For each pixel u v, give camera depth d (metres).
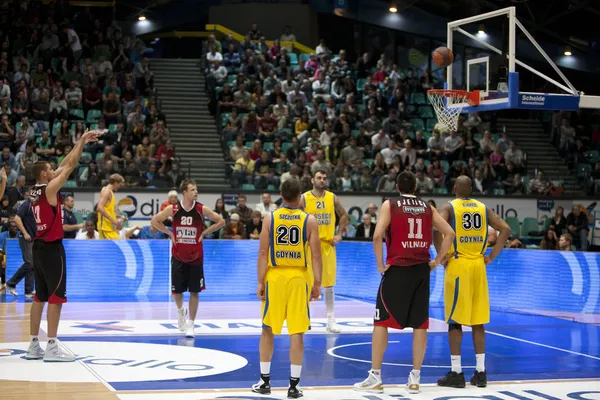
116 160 18.17
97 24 24.30
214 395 6.64
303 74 23.84
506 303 13.95
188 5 28.81
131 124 20.28
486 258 7.49
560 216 18.27
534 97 10.37
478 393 6.93
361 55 28.94
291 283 6.74
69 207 15.35
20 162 17.72
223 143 20.89
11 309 12.56
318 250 6.85
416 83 25.02
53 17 24.11
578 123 24.95
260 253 6.84
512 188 20.55
